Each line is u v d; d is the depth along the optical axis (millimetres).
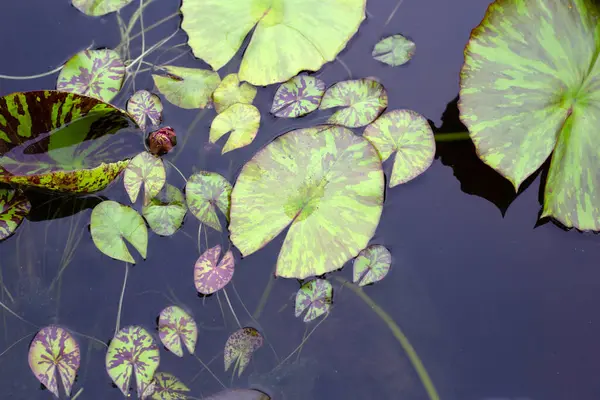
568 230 2369
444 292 2348
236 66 2426
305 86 2418
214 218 2355
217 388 2301
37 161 2357
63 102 2326
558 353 2322
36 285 2338
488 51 2346
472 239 2367
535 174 2387
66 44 2443
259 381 2307
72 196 2365
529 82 2338
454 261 2359
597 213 2336
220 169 2381
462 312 2340
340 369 2318
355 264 2342
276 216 2328
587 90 2338
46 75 2420
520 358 2320
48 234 2354
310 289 2334
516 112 2334
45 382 2297
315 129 2355
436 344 2328
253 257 2350
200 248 2354
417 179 2389
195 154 2389
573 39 2346
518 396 2305
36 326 2322
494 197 2385
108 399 2295
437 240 2367
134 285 2342
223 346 2318
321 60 2408
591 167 2334
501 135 2334
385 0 2479
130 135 2393
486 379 2312
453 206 2381
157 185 2369
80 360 2309
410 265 2355
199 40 2430
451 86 2434
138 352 2307
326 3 2422
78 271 2344
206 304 2334
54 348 2307
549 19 2348
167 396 2295
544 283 2350
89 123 2373
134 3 2469
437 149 2400
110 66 2424
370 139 2377
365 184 2338
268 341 2322
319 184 2336
